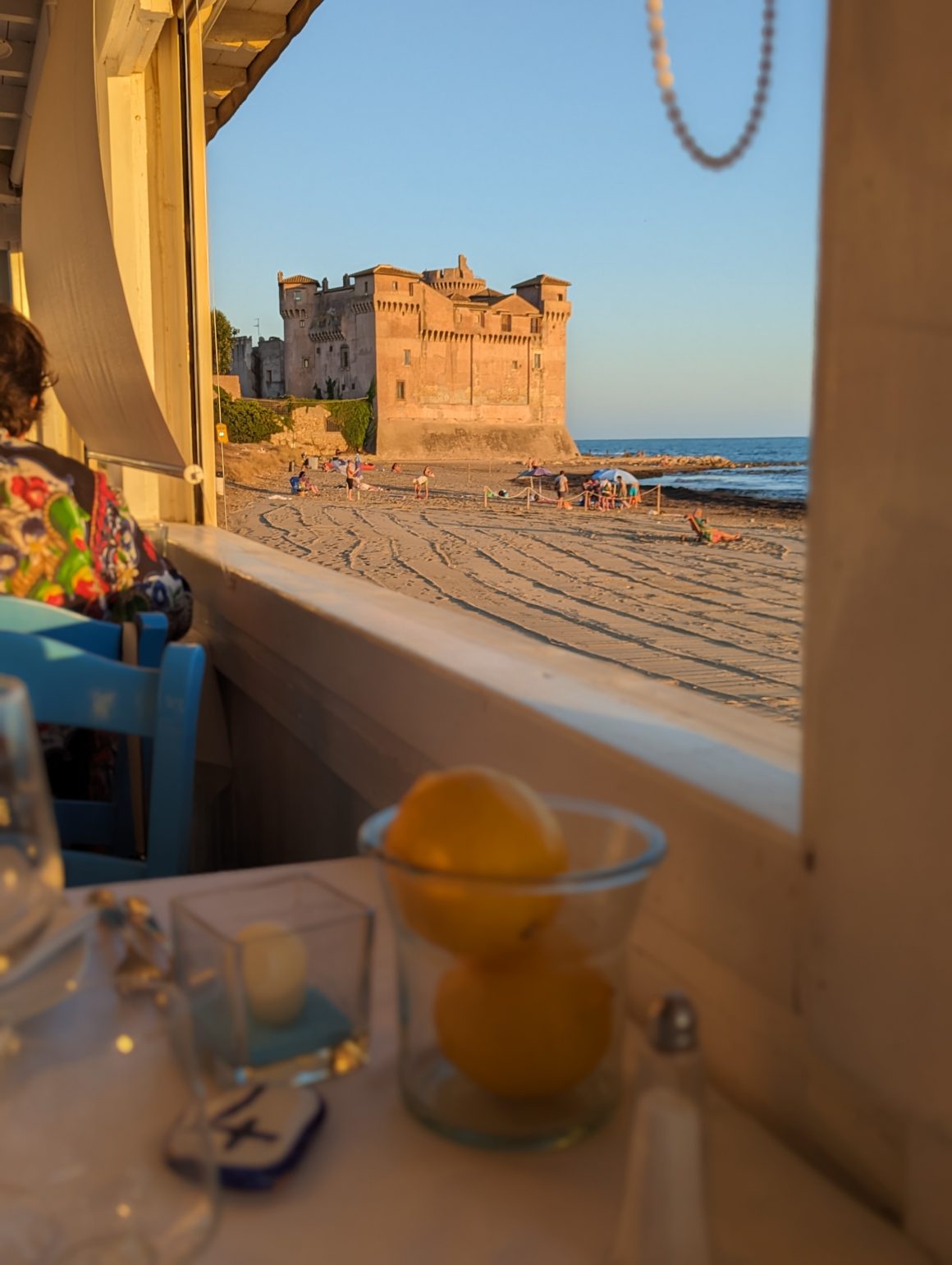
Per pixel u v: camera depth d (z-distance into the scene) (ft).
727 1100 1.99
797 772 2.20
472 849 1.65
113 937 1.80
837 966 1.61
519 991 1.72
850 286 1.51
